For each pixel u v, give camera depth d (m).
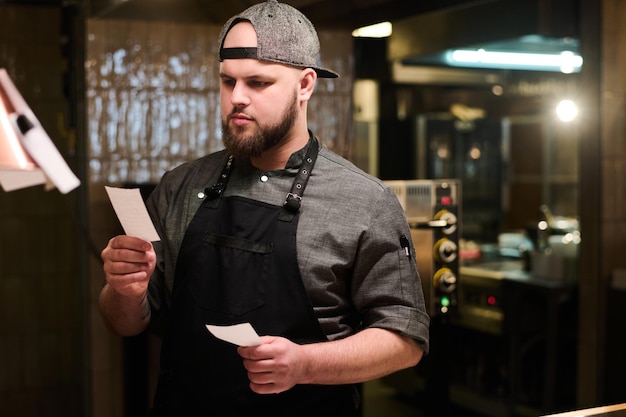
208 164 1.90
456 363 5.03
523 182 7.06
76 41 3.80
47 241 4.63
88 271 3.79
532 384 4.67
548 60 5.64
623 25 4.14
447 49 4.92
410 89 6.34
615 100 4.14
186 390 1.76
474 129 6.42
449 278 3.38
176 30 3.79
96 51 3.67
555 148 6.80
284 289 1.72
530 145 6.99
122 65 3.72
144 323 1.85
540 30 4.25
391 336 1.72
